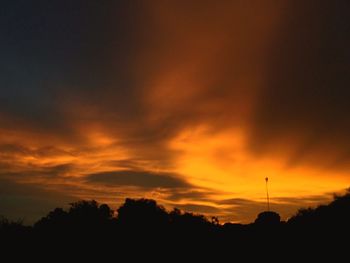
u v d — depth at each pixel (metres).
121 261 31.91
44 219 37.56
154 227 39.00
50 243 33.12
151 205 42.16
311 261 28.56
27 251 31.94
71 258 31.64
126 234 36.50
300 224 36.81
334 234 31.98
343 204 36.72
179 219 42.25
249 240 36.53
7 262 30.03
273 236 36.03
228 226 42.41
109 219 39.75
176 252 34.56
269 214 43.34
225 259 32.59
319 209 38.94
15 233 33.81
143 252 33.91
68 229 35.91
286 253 31.23
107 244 34.41
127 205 41.69
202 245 36.06
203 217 44.25
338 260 27.69
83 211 38.84
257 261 30.89
